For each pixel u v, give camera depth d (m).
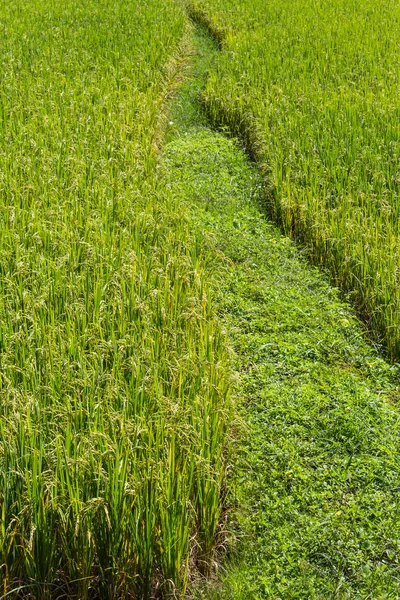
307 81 15.36
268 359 7.64
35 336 6.63
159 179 11.28
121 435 5.45
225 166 12.59
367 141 12.15
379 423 6.77
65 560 5.10
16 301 7.12
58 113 13.10
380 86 14.89
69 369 6.09
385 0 24.59
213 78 15.95
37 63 15.77
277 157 11.75
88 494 5.11
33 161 10.77
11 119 12.36
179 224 9.42
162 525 5.07
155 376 6.18
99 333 6.86
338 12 22.47
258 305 8.59
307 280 9.13
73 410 5.84
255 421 6.67
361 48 17.75
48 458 5.20
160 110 14.73
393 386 7.46
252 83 15.57
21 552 4.96
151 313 7.21
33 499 4.93
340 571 5.35
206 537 5.46
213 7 23.30
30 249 8.11
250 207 11.20
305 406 6.88
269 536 5.56
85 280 7.66
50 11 21.39
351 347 7.91
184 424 5.64
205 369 6.58
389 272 8.38
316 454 6.38
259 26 20.64
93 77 15.35
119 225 9.08
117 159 11.52
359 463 6.25
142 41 18.12
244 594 5.11
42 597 4.95
